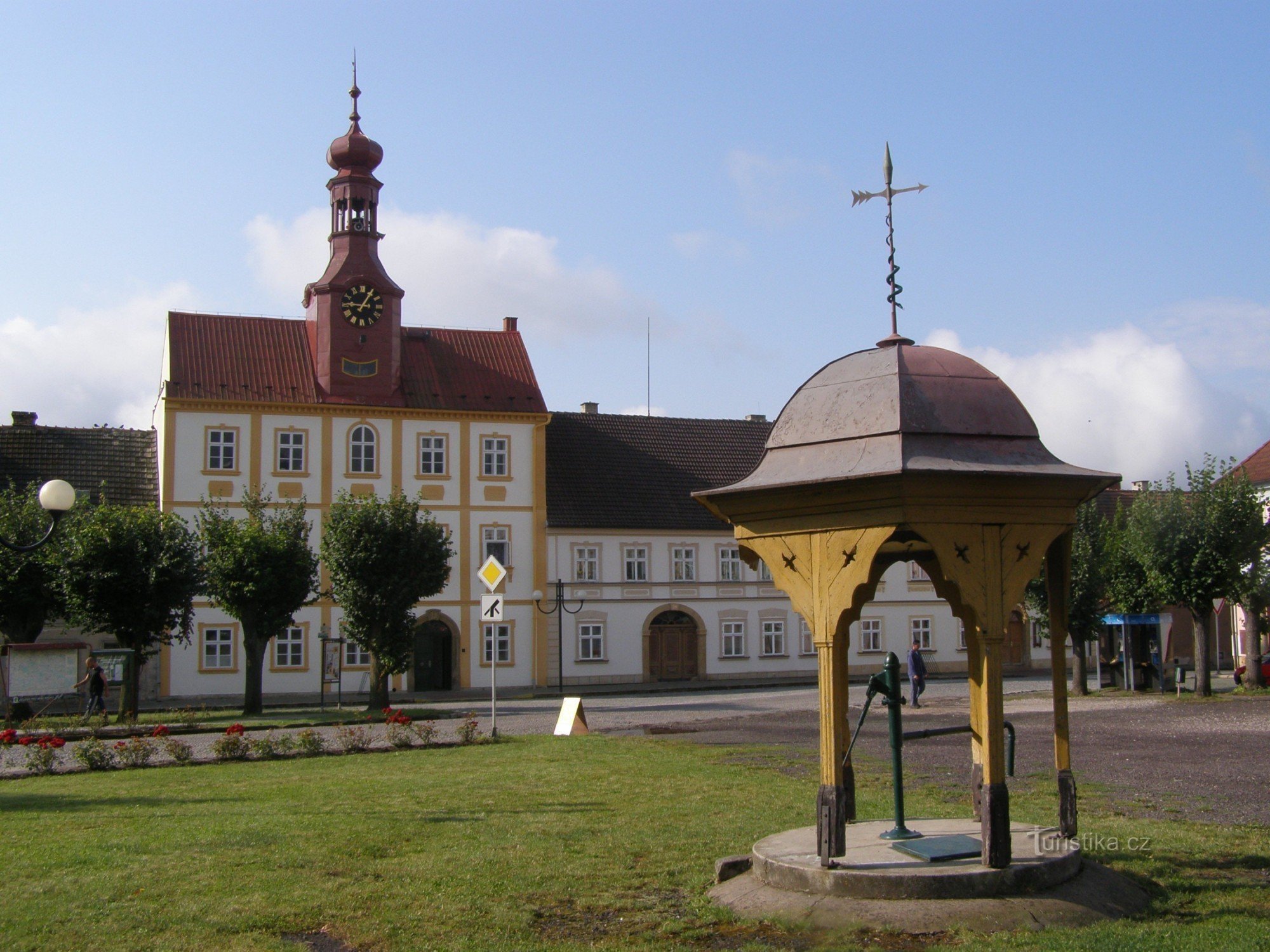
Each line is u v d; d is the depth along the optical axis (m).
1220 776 15.70
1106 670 40.72
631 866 9.87
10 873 9.62
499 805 13.15
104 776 17.66
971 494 8.26
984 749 8.61
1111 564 36.34
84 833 11.51
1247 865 9.65
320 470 49.91
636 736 23.48
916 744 20.02
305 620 49.09
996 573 8.38
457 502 51.91
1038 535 8.54
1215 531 32.97
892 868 8.37
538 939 7.84
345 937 7.91
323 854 10.33
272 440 49.41
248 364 50.12
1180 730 22.70
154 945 7.68
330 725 28.53
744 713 31.30
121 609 35.09
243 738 20.25
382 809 12.99
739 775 15.84
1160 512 33.78
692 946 7.68
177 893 8.95
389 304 51.38
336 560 37.53
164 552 35.84
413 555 37.72
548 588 53.16
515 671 52.16
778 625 57.03
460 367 53.59
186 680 47.31
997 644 8.36
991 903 8.02
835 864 8.50
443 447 51.91
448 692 50.31
